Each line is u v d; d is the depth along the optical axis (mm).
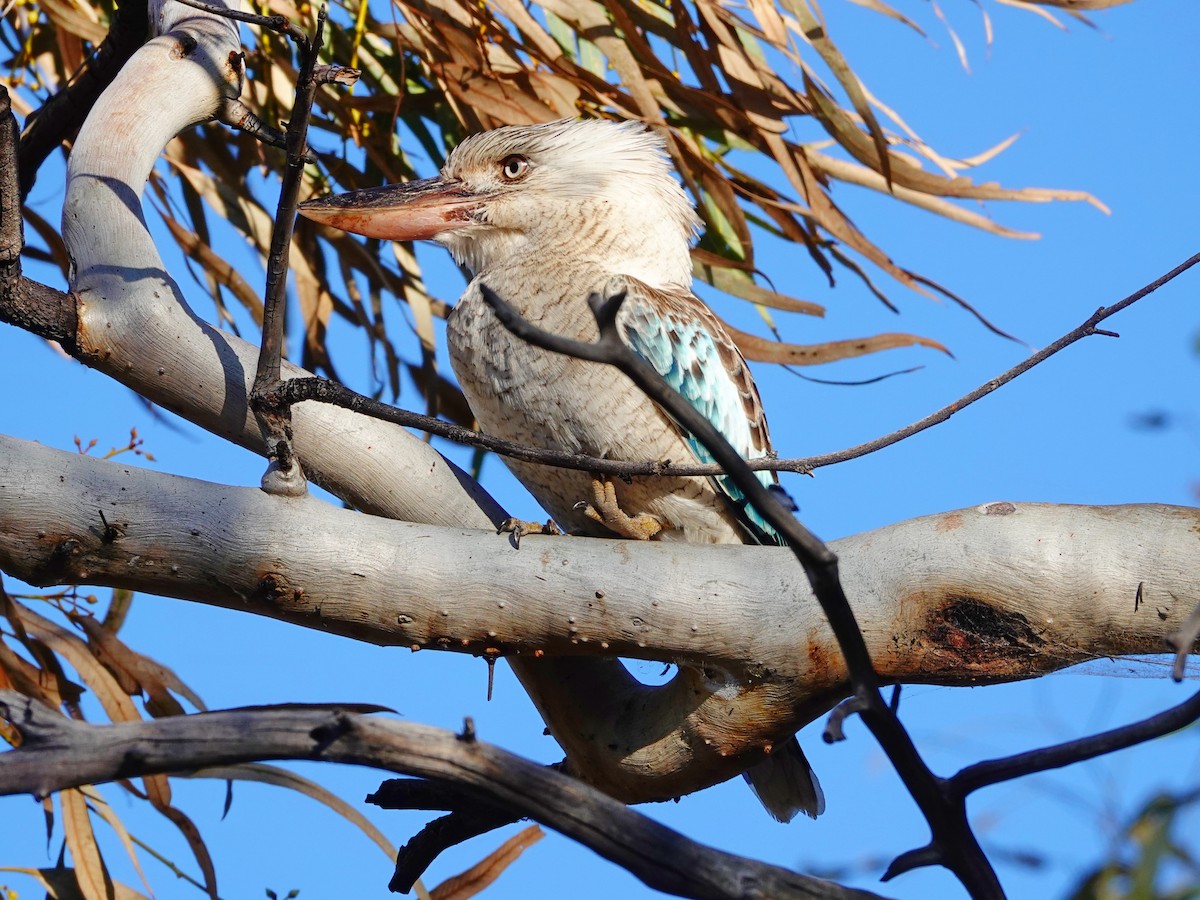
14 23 11227
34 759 4801
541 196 9305
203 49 8531
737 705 6797
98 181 7805
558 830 5004
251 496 6758
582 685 7258
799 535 4453
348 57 10703
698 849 5004
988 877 4883
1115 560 6363
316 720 4887
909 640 6527
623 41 10047
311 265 11047
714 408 8805
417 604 6746
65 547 6566
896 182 10367
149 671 9281
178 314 7543
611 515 8008
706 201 10516
